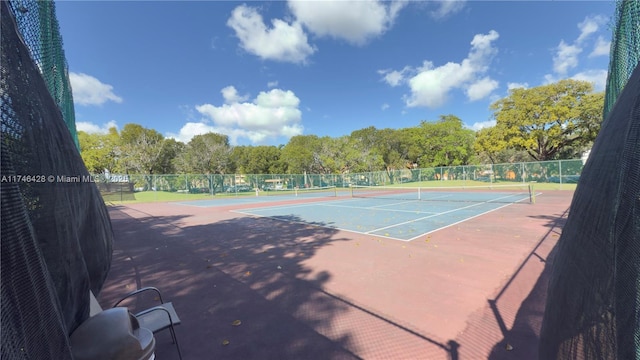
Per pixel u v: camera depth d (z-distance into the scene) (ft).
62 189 7.54
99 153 126.52
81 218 10.85
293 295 14.71
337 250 23.41
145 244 27.58
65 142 9.47
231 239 29.07
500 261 19.17
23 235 4.00
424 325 11.43
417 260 19.84
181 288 16.03
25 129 5.74
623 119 4.92
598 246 4.62
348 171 151.02
